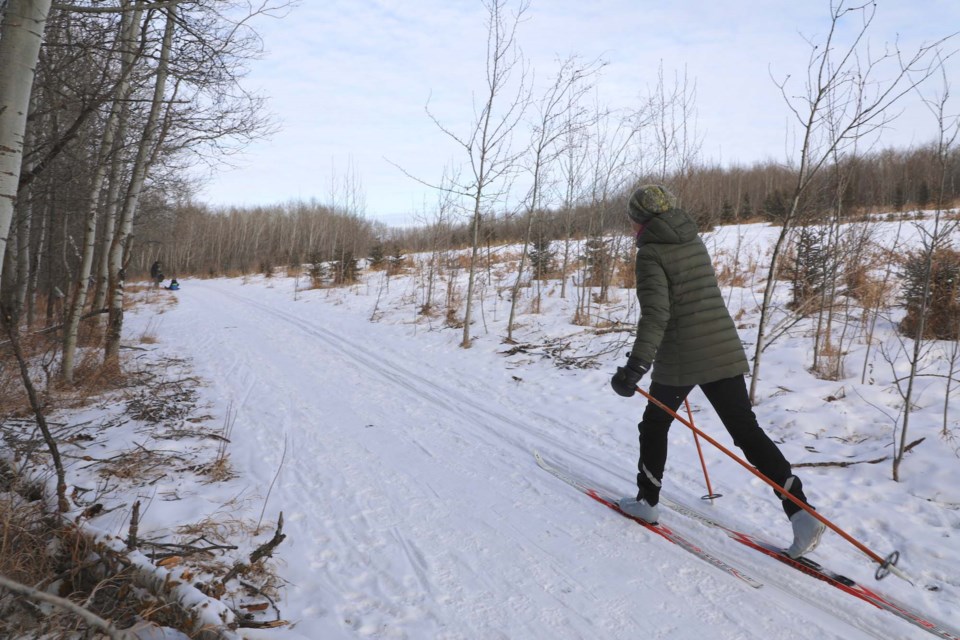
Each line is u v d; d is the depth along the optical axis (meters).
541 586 2.87
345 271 22.73
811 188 6.23
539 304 12.17
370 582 2.90
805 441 4.98
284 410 6.14
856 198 9.23
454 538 3.37
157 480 4.02
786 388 6.17
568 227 13.00
